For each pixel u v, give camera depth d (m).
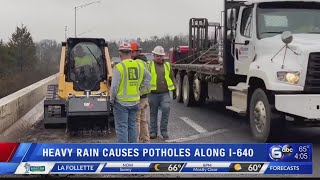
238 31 10.62
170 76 9.50
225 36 11.04
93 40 11.09
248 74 9.54
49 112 10.78
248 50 10.09
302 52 8.34
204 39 18.44
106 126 10.10
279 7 9.88
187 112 13.64
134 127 7.64
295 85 8.32
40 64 73.50
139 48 9.53
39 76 59.06
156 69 9.40
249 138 9.51
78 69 10.95
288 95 8.23
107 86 10.95
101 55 11.10
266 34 9.65
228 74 11.14
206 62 15.47
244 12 10.42
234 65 10.91
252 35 9.88
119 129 7.49
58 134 10.16
